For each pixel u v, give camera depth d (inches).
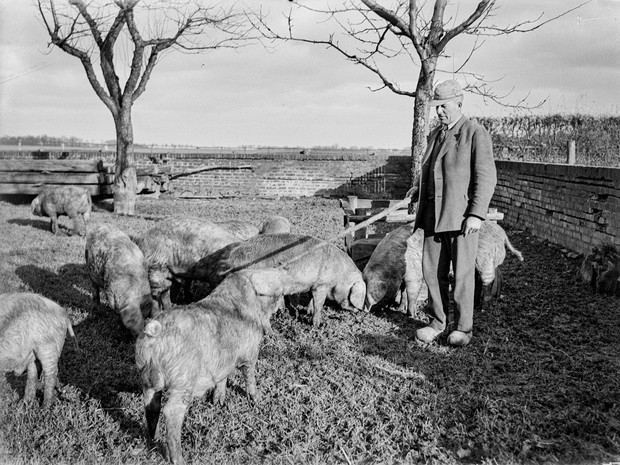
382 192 949.8
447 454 168.9
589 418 185.2
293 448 168.6
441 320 266.5
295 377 219.9
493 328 275.9
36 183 721.0
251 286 193.6
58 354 192.9
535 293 330.3
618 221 353.7
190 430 178.9
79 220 522.9
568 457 166.1
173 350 160.2
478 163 248.2
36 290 314.0
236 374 218.4
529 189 514.6
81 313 280.8
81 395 201.0
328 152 978.7
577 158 681.6
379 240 355.3
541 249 449.7
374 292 292.8
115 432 177.9
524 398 201.8
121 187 664.4
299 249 270.8
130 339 251.9
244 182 964.0
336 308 311.1
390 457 166.1
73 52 624.1
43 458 160.2
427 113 386.0
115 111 657.6
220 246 280.4
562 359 238.1
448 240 260.7
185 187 964.6
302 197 938.7
